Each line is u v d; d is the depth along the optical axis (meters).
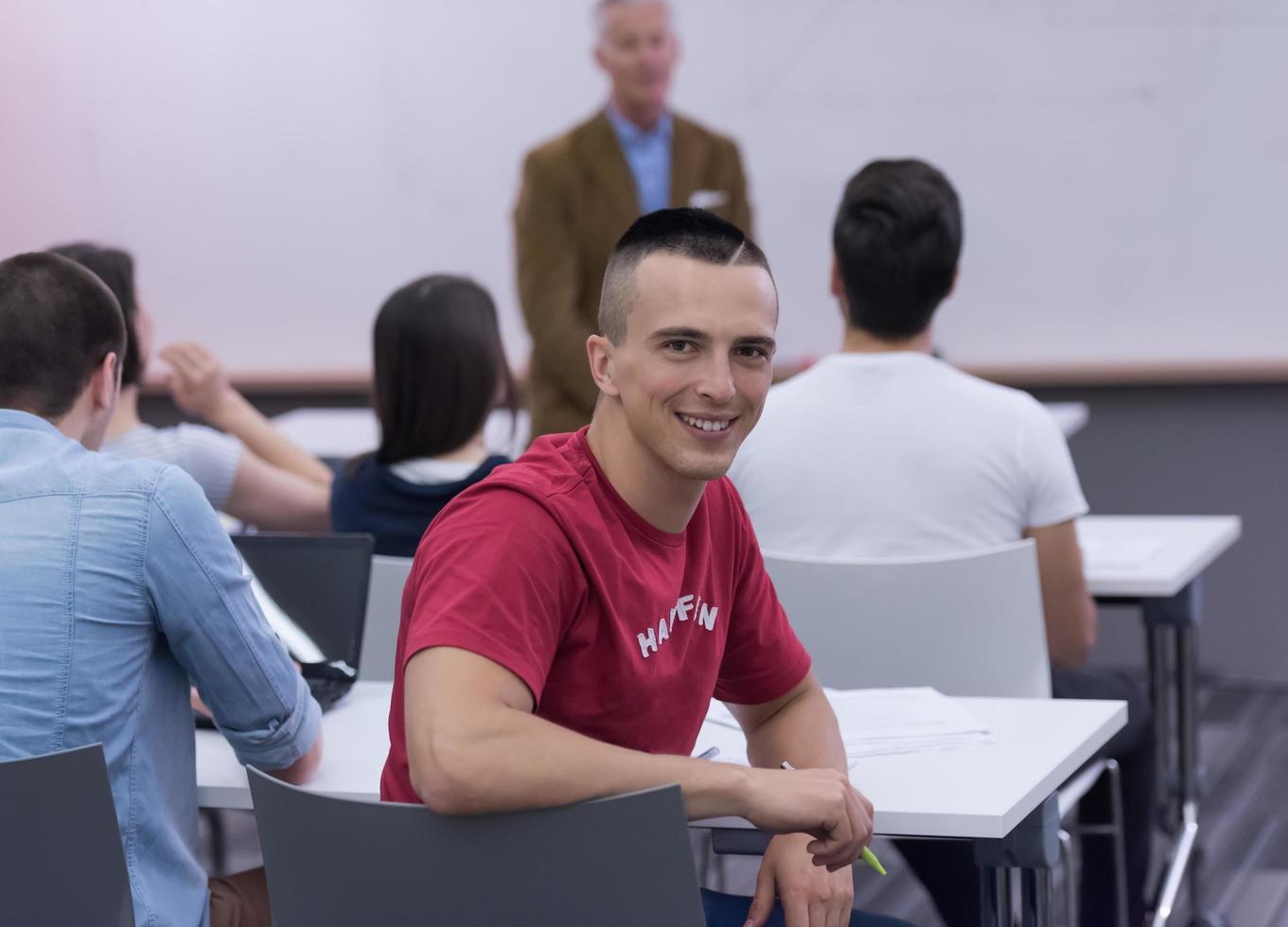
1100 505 4.96
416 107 5.12
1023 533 2.54
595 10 4.91
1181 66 4.73
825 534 2.49
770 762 1.81
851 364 2.51
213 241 5.29
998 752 1.86
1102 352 4.88
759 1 4.89
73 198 5.34
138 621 1.75
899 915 3.36
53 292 1.82
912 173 2.53
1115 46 4.76
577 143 4.52
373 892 1.44
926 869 2.58
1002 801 1.70
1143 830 2.87
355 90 5.15
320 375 5.26
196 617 1.75
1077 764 1.88
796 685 1.84
